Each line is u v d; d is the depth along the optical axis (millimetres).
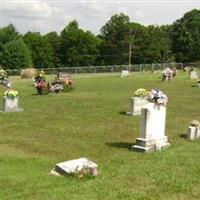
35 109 28344
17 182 12219
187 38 117625
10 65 106062
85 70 78938
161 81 52719
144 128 16625
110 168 14008
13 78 62750
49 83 39312
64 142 18406
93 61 123312
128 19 123062
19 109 27766
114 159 15344
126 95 36875
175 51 120500
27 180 12438
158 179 12594
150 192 11516
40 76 46750
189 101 32656
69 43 122812
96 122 23484
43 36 125188
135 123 23375
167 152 16234
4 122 23438
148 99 17500
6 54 106000
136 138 18531
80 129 21375
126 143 18250
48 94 38156
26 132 20625
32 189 11633
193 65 88188
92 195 11133
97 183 12180
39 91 38219
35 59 121375
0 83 48406
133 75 67562
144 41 120812
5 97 27422
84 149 17156
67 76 42469
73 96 36312
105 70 80812
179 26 119375
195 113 26953
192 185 12047
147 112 16516
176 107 29406
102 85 47906
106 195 11156
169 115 26062
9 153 16359
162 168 13812
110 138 19328
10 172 13367
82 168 12914
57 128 21609
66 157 15836
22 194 11234
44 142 18391
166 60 119062
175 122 23656
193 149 16797
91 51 123438
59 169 13117
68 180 12477
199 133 19281
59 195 11117
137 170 13617
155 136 16953
